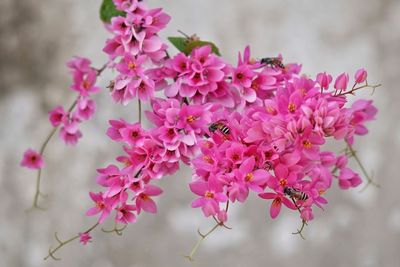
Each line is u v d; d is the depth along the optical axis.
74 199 0.90
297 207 0.39
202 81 0.42
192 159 0.41
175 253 0.88
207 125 0.41
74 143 0.48
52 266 0.89
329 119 0.38
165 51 0.42
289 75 0.43
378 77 0.92
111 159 0.90
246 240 0.89
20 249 0.90
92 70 0.47
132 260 0.89
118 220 0.41
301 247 0.89
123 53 0.42
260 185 0.38
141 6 0.43
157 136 0.41
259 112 0.39
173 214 0.89
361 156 0.91
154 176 0.40
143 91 0.42
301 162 0.39
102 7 0.47
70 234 0.90
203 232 0.89
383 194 0.90
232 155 0.39
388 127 0.91
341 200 0.90
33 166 0.49
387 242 0.89
